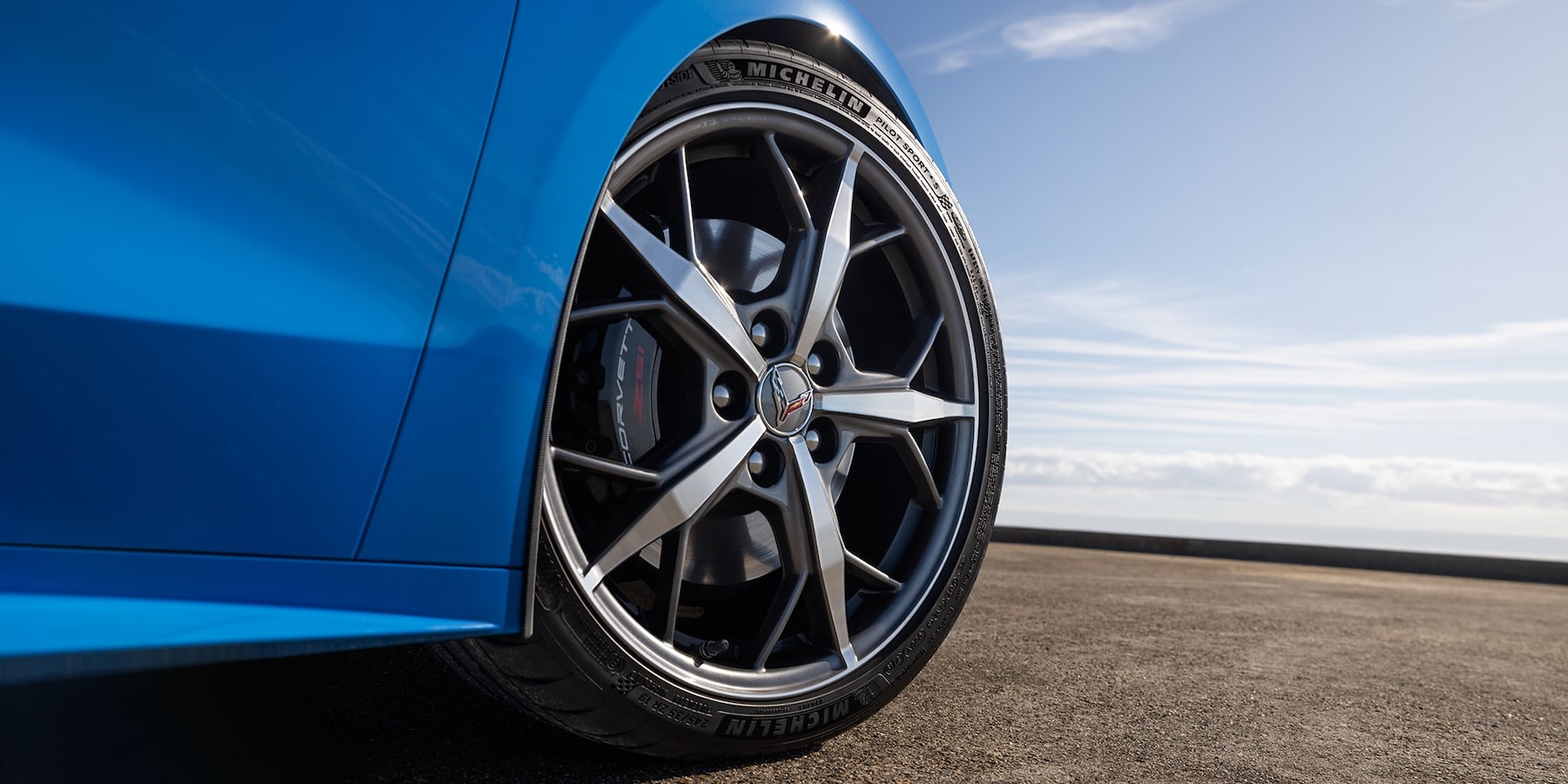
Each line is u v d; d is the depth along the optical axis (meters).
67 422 0.80
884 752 1.44
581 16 1.15
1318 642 2.83
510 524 1.06
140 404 0.83
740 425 1.34
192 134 0.85
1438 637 3.15
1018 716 1.70
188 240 0.85
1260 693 2.01
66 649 0.78
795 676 1.40
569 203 1.10
